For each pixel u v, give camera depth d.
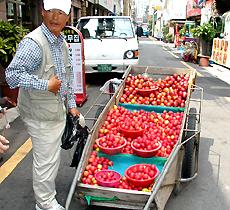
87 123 6.39
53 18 2.91
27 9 14.15
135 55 9.70
